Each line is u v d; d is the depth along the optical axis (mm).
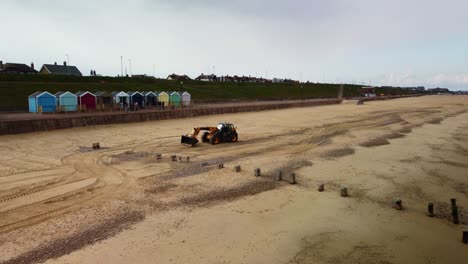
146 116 41438
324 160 22391
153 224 12164
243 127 39031
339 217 13016
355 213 13445
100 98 46031
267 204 14227
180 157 22375
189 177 18016
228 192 15703
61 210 13266
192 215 12992
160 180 17391
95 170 19047
